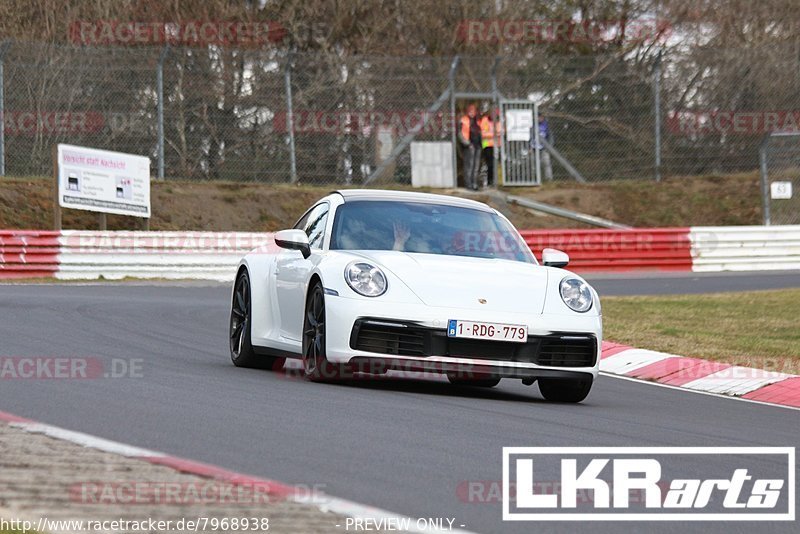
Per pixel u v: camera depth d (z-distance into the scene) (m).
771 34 110.38
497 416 23.25
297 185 91.62
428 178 94.06
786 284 70.75
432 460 17.98
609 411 26.00
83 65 86.00
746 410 28.23
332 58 91.94
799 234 86.69
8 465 15.91
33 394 23.28
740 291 65.56
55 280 68.19
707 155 100.38
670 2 110.44
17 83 84.69
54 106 85.44
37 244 69.25
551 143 100.19
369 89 93.12
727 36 110.06
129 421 20.38
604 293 63.38
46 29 96.69
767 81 99.19
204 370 29.31
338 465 17.19
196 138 89.50
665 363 36.25
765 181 93.50
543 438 20.64
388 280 26.45
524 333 26.08
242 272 32.81
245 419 21.00
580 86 100.44
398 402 24.44
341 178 92.38
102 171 78.06
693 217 96.44
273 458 17.52
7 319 39.06
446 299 26.16
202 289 62.97
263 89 90.56
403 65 94.38
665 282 72.12
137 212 80.00
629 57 109.25
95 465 16.16
